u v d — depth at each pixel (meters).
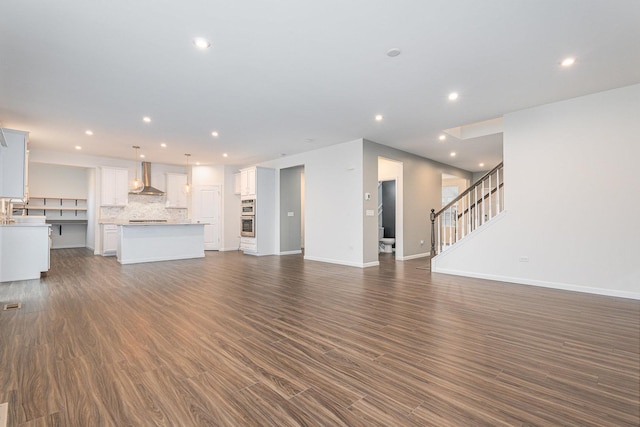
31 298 3.80
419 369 2.05
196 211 9.34
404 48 2.93
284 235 8.47
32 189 8.72
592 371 2.03
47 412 1.59
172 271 5.71
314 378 1.94
